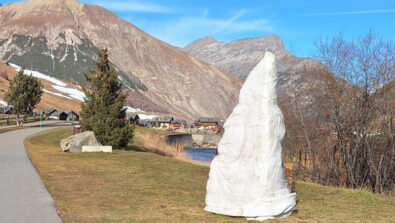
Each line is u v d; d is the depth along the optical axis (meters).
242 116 9.43
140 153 25.52
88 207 9.70
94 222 8.23
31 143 30.33
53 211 9.02
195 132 102.31
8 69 181.62
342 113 19.86
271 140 9.08
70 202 10.12
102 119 29.08
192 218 9.01
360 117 19.31
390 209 11.05
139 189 12.57
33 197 10.52
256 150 9.04
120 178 14.67
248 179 9.01
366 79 19.25
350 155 19.66
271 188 9.01
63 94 172.12
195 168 18.91
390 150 18.72
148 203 10.55
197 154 56.56
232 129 9.46
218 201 9.40
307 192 13.30
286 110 22.62
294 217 9.45
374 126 19.17
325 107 20.59
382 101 19.11
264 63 9.37
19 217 8.45
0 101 110.25
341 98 19.92
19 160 19.16
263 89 9.27
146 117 162.62
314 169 20.97
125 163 19.59
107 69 30.17
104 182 13.57
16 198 10.36
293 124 22.20
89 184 12.99
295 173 21.25
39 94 57.47
